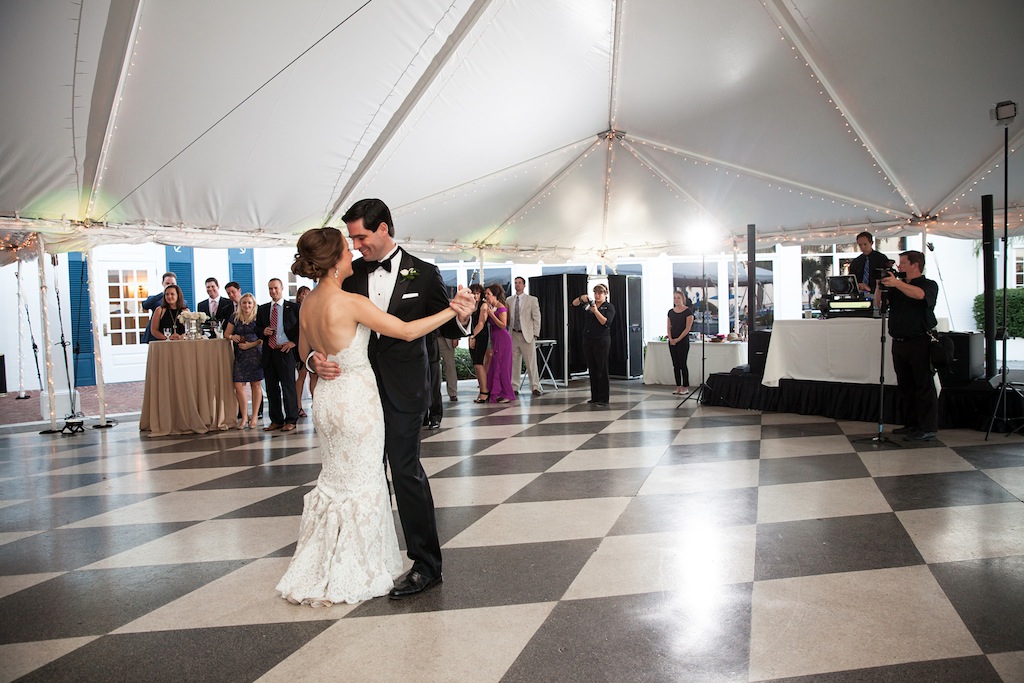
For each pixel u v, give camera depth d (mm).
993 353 7094
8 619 2723
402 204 8242
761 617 2543
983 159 7445
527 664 2246
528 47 5688
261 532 3775
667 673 2160
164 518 4117
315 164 6473
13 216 6512
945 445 5508
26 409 10102
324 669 2258
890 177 8125
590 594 2797
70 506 4477
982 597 2656
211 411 7453
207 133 5543
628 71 6699
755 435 6215
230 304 8344
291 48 4723
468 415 8109
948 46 5750
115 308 13312
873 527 3533
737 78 6680
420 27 4883
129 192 6406
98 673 2270
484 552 3338
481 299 9055
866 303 7059
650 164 9086
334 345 2814
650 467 5027
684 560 3145
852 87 6500
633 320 11938
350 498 2859
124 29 4145
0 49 3984
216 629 2588
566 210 10242
